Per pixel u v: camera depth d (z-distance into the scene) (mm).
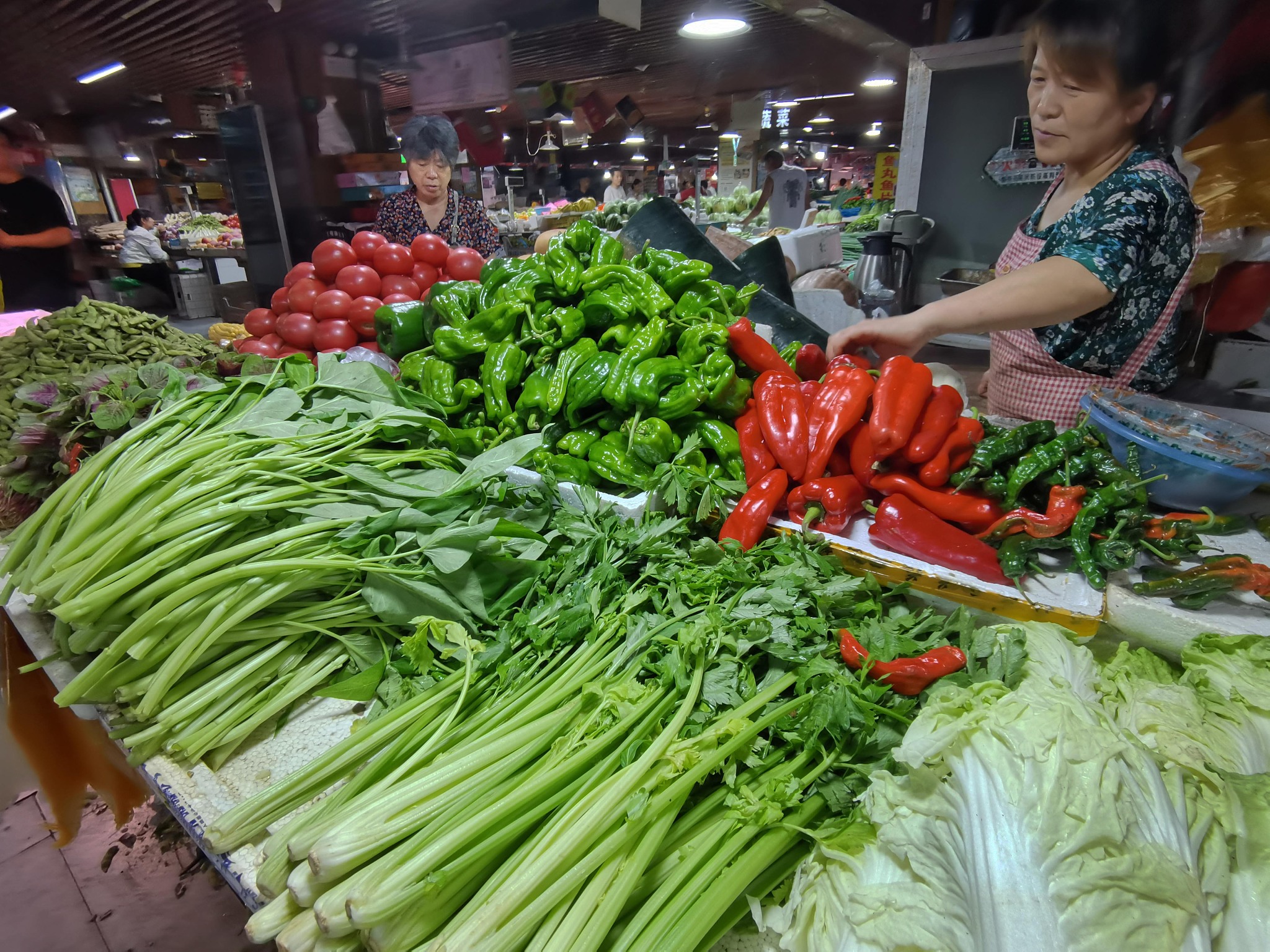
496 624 1396
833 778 1093
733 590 1314
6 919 2156
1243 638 1200
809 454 1631
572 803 996
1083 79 2182
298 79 4621
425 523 1443
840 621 1295
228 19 4234
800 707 1124
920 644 1228
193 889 2225
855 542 1537
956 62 3816
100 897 2207
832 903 924
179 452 1482
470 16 4031
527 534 1507
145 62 5391
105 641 1355
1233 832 889
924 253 4441
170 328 3088
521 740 1090
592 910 909
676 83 5988
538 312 2105
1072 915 779
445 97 4660
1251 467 1464
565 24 3967
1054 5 2164
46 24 4383
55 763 1986
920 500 1551
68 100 7023
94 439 1858
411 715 1215
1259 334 2875
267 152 4672
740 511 1590
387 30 4434
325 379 1847
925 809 924
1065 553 1529
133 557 1350
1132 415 1593
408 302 2508
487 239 4414
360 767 1207
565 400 1911
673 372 1803
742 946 990
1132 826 826
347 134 4957
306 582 1401
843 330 2098
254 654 1411
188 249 8016
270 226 4910
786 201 7012
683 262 2064
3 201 4691
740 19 3801
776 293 2855
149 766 1290
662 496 1683
